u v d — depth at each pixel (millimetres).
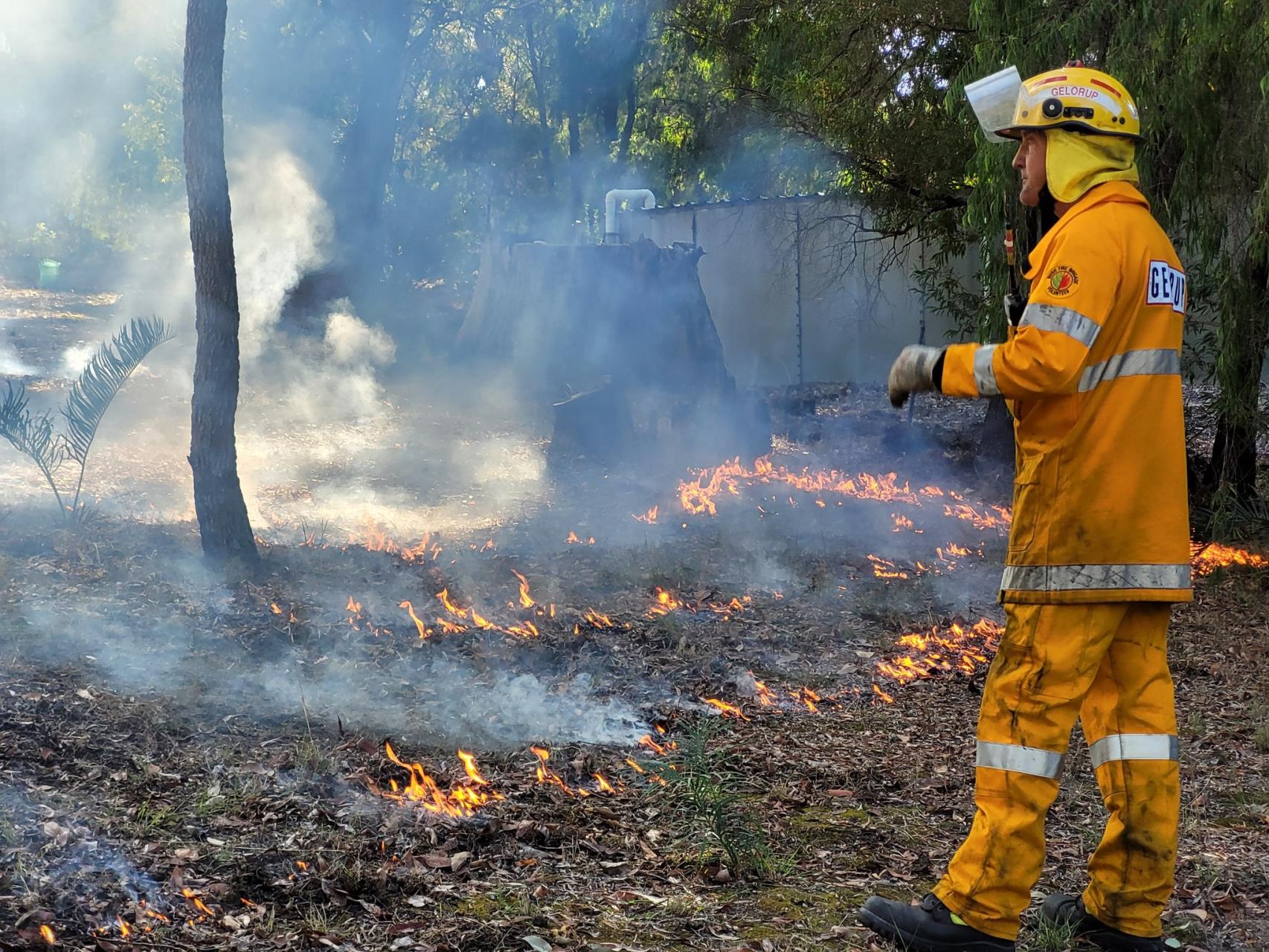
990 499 13102
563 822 4223
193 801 4094
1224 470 10594
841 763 5156
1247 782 5070
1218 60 9438
